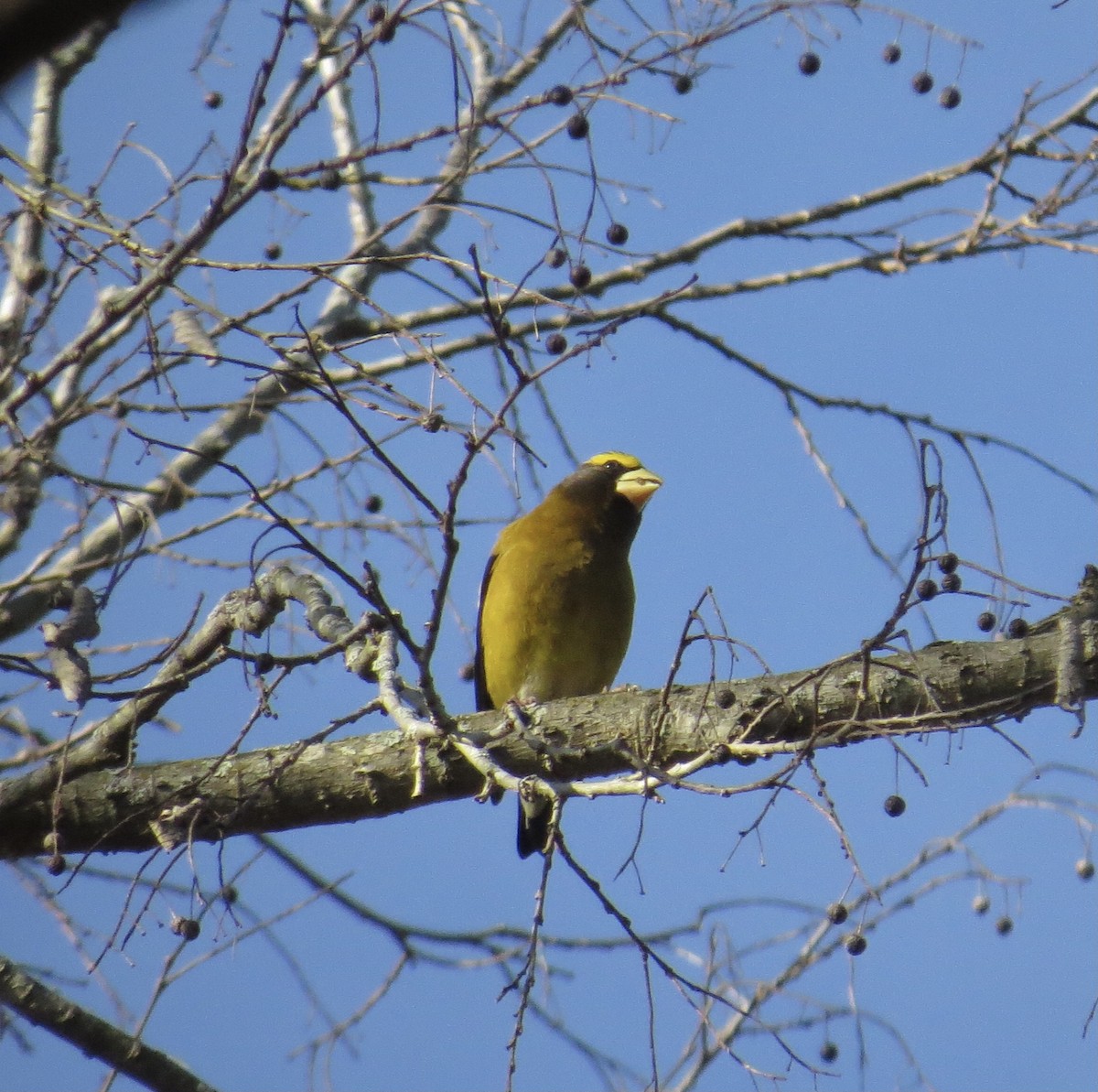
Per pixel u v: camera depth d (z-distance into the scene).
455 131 8.03
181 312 9.56
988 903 11.30
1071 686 8.34
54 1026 8.91
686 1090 10.48
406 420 7.67
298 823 9.75
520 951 11.02
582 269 8.25
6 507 10.82
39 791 9.60
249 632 9.89
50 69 12.88
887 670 8.67
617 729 9.38
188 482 12.75
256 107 7.92
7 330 10.16
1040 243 11.31
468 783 9.59
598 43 8.28
